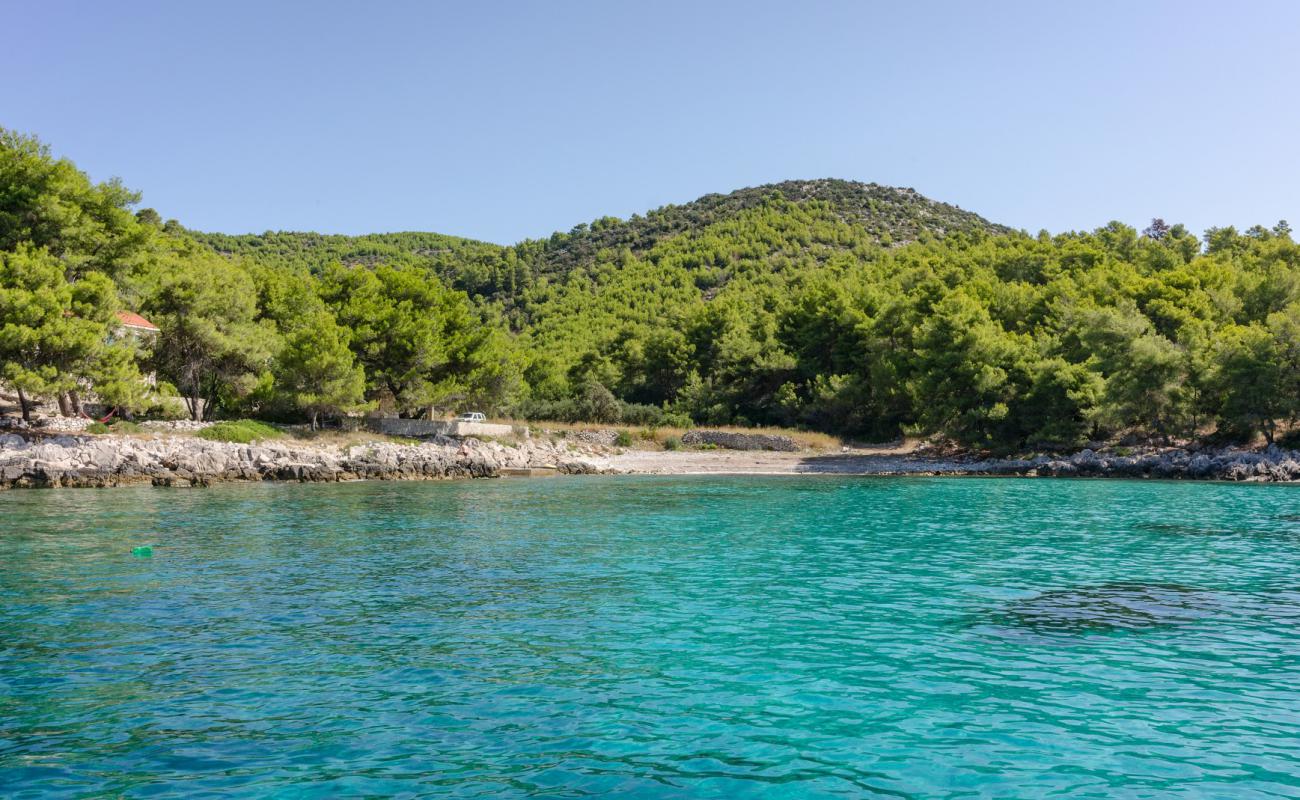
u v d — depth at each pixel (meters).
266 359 64.50
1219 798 8.38
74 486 43.81
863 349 87.19
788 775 8.94
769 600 17.45
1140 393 58.62
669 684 11.98
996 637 14.52
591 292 169.88
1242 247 112.19
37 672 12.43
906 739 9.95
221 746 9.70
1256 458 53.31
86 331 47.03
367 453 57.16
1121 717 10.64
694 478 57.72
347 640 14.31
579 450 69.19
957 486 49.62
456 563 22.03
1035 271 104.81
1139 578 19.84
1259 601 17.30
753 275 161.75
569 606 16.92
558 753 9.52
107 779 8.81
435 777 8.87
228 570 20.80
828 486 50.16
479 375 70.25
